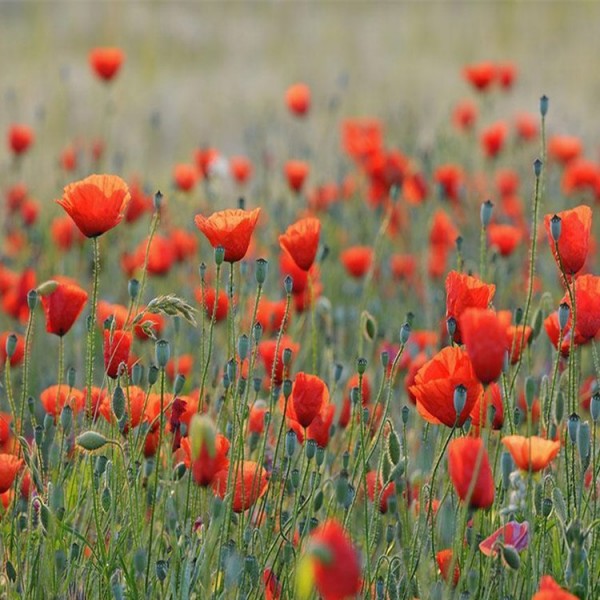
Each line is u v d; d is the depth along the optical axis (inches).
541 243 581.9
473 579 236.8
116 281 564.4
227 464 247.9
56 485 259.4
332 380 338.6
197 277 508.4
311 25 1678.2
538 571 243.4
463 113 727.1
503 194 612.7
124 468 256.2
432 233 510.6
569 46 1470.2
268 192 632.4
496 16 1625.2
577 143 659.4
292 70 1429.6
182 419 277.0
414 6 1716.3
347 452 264.1
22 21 1637.6
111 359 260.1
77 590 254.1
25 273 415.5
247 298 403.5
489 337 204.7
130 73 1395.2
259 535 257.9
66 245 529.7
